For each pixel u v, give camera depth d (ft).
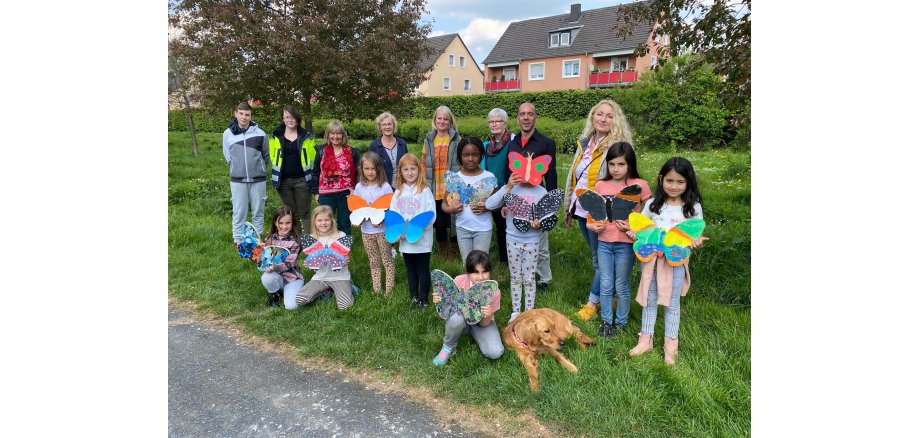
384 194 14.51
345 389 9.86
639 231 10.11
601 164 11.75
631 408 8.55
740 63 13.94
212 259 17.61
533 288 12.07
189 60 29.22
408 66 33.45
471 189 12.37
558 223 20.47
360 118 36.45
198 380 10.28
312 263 13.48
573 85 105.40
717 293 12.96
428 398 9.43
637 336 11.12
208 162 43.88
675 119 56.34
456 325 10.03
